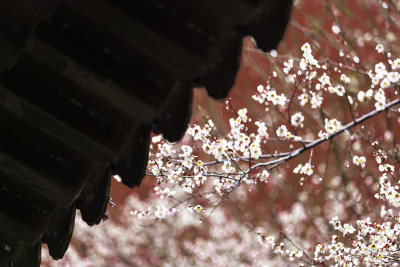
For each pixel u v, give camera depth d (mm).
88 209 2346
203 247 13250
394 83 6535
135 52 1846
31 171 2006
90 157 1977
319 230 11883
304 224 12562
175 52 1767
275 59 8555
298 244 11633
